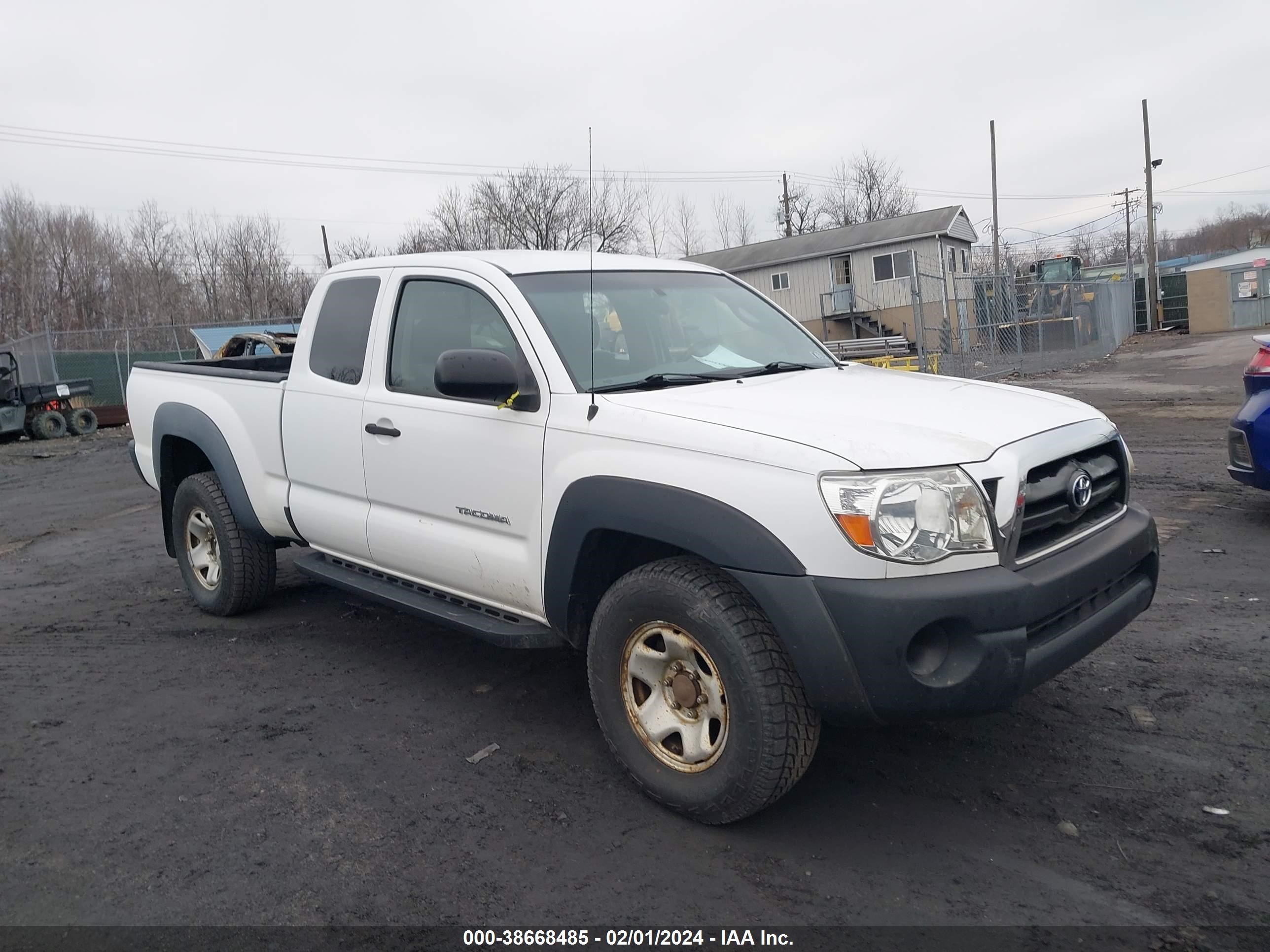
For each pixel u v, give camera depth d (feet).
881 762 12.21
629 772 11.39
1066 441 10.88
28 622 19.70
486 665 16.17
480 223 103.96
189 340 89.66
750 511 9.84
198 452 19.49
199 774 12.44
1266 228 275.18
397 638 17.71
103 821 11.29
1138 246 252.01
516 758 12.66
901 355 65.82
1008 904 9.26
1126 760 11.99
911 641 9.30
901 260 118.83
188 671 16.31
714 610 10.14
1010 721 13.21
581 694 14.79
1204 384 56.80
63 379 82.58
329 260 159.74
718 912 9.25
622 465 10.98
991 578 9.56
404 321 14.42
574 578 11.75
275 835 10.87
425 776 12.24
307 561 16.47
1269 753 11.96
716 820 10.64
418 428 13.58
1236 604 17.53
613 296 13.74
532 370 12.28
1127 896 9.30
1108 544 10.97
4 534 31.37
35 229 146.00
